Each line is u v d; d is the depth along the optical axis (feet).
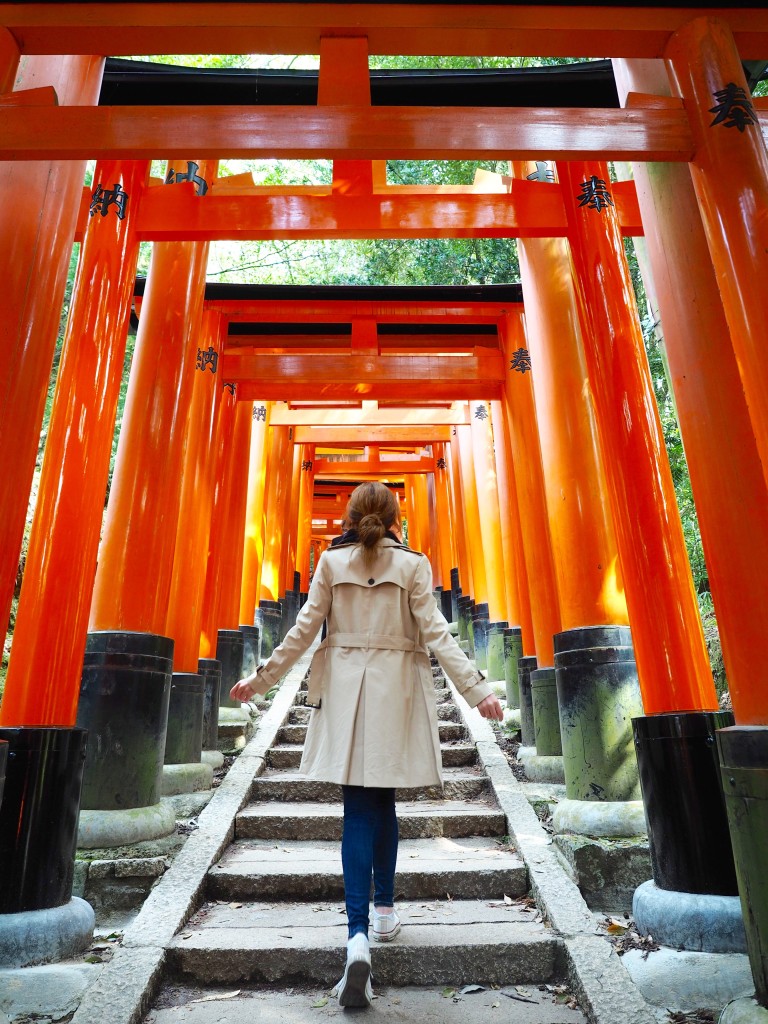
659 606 9.73
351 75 8.70
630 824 10.48
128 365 32.19
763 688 7.04
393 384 20.88
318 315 19.76
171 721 14.70
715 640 19.15
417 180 30.19
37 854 8.36
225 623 22.04
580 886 9.90
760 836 6.36
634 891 9.77
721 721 8.75
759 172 7.72
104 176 12.35
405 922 9.12
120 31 8.45
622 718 11.48
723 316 8.23
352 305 19.61
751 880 6.42
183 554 16.84
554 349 13.99
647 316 26.16
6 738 8.56
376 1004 7.66
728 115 7.96
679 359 8.45
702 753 8.64
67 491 10.46
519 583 19.04
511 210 12.94
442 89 14.47
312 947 8.29
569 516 12.93
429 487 43.11
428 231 12.62
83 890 9.77
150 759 11.57
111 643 11.67
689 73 8.36
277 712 19.24
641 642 9.82
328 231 12.77
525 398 18.40
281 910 9.78
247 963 8.19
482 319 19.84
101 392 11.18
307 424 28.30
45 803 8.54
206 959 8.19
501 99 14.73
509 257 31.58
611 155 8.29
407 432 33.83
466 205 12.78
